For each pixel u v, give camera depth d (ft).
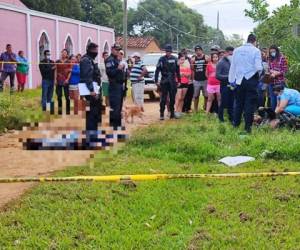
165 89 45.37
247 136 31.99
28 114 42.80
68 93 46.80
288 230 17.69
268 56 42.80
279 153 27.48
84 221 18.44
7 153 30.48
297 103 35.60
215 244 16.57
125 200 20.67
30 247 16.46
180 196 21.17
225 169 25.57
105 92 42.04
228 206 19.99
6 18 80.79
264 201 20.35
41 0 144.66
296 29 66.59
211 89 45.91
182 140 31.50
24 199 20.92
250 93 34.24
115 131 33.04
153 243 16.72
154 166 26.37
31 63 88.74
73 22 109.60
